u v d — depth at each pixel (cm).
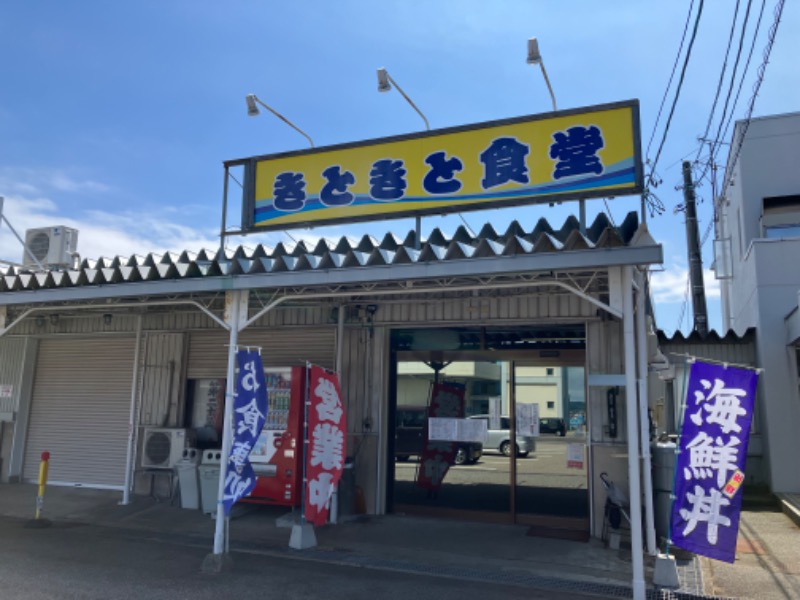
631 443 561
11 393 1173
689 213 1408
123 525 845
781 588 600
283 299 682
